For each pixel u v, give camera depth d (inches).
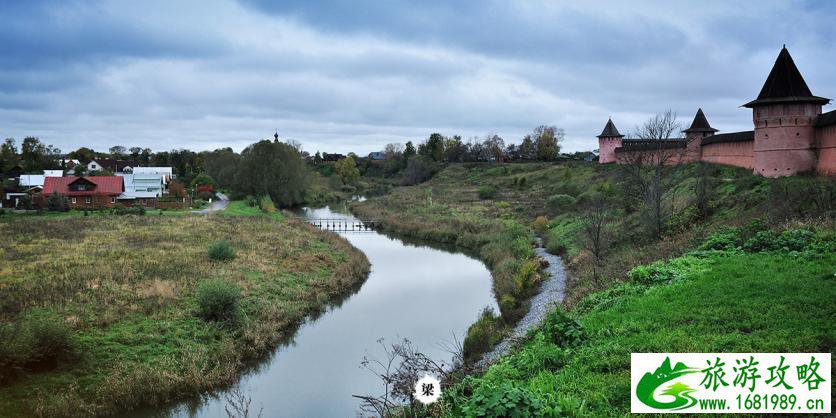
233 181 4040.4
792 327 529.7
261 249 1723.7
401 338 1099.9
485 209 3107.8
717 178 1994.3
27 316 956.6
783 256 832.3
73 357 842.2
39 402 748.0
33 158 5167.3
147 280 1232.2
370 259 2012.8
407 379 536.7
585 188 3041.3
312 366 975.6
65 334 842.8
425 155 6427.2
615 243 1521.9
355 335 1133.7
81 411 758.5
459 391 526.9
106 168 5039.4
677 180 1968.5
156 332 970.7
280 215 2982.3
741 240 987.3
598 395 444.5
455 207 3280.0
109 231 1955.0
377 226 2874.0
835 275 685.3
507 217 2763.3
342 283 1517.0
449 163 6127.0
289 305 1240.8
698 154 2541.8
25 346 788.6
